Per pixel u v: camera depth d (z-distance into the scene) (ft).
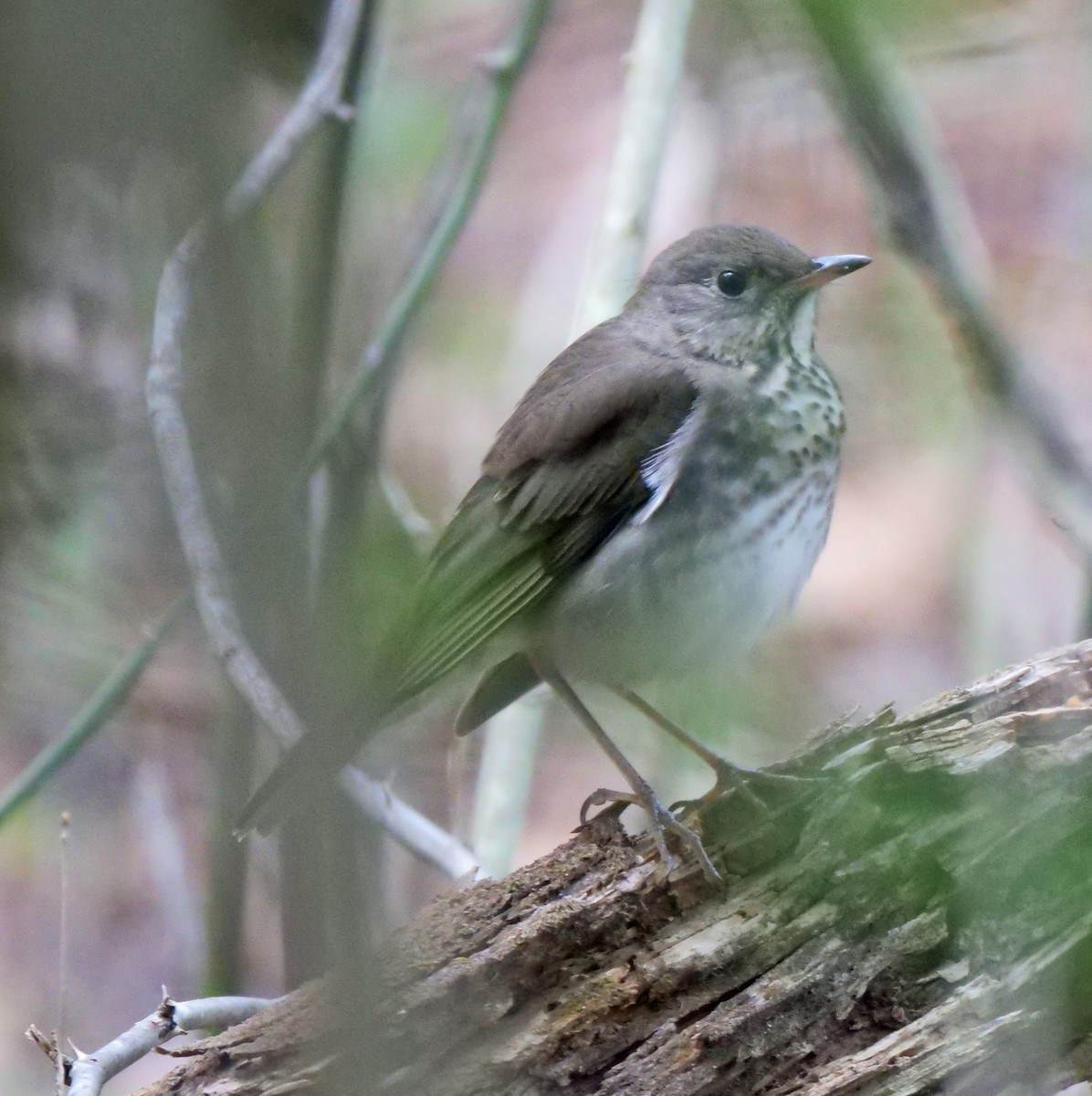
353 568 28.17
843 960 19.53
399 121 46.85
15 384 35.88
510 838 30.60
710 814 20.81
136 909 40.73
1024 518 43.65
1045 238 50.21
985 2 33.88
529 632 28.40
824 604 44.88
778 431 27.53
